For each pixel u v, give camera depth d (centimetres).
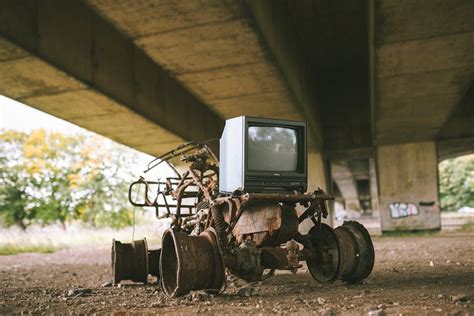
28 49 1027
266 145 672
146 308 557
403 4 1099
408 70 1505
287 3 1802
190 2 1070
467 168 5788
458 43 1309
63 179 3209
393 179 2727
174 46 1313
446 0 1081
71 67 1173
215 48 1329
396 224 2714
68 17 1173
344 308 516
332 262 702
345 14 1936
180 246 582
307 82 2280
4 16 964
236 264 638
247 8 1094
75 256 1878
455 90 1711
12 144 3108
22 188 3009
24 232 2906
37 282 924
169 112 1773
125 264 807
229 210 645
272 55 1388
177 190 800
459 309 481
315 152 2770
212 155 768
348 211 6688
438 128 2353
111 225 3372
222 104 1870
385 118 2102
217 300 598
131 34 1239
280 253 652
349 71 2698
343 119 2767
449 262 1038
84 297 679
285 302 571
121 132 1805
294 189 684
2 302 640
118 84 1396
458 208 5750
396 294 609
